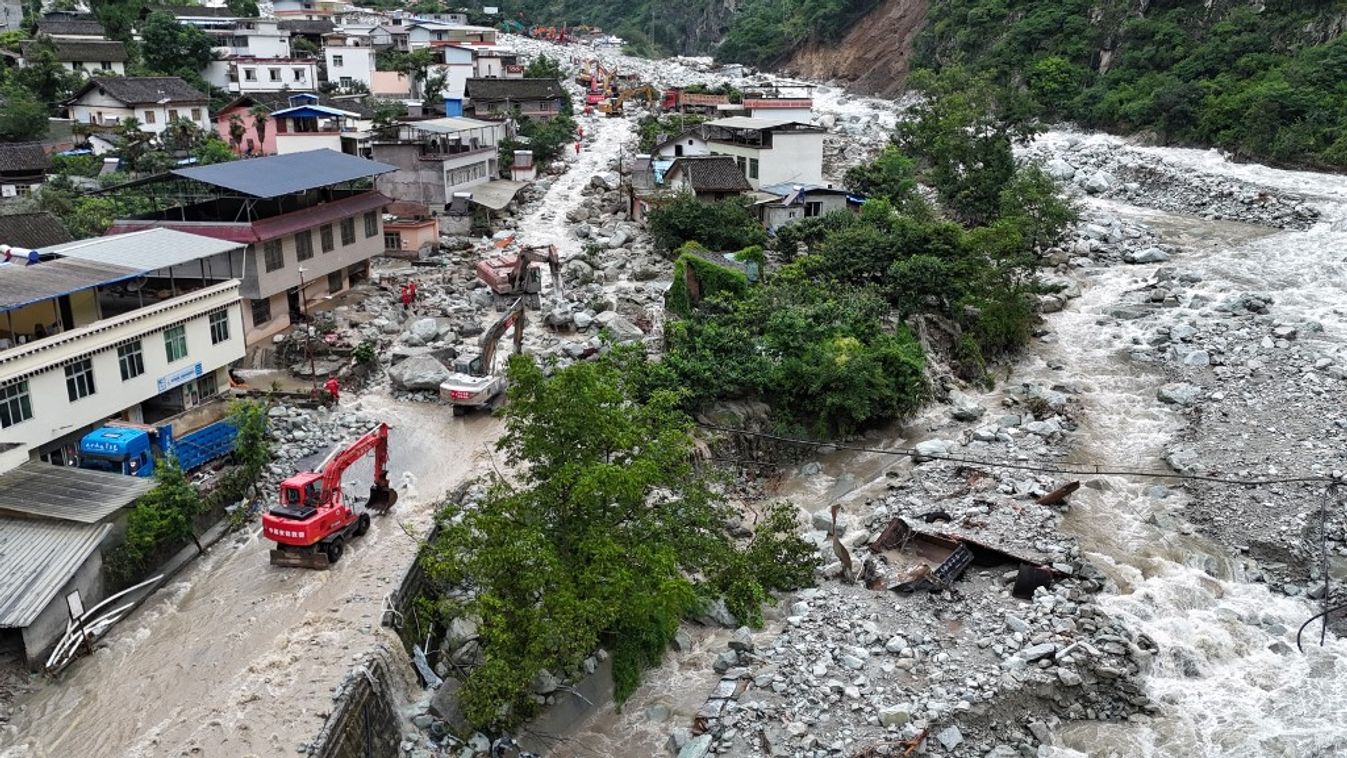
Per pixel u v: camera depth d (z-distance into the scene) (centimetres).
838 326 4641
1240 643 2936
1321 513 3531
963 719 2589
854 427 4447
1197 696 2761
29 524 2802
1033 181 6488
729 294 5175
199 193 4878
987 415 4578
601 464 2555
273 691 2462
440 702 2578
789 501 3938
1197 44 9719
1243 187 7556
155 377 3628
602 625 2406
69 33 10144
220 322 3972
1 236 4619
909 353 4644
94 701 2478
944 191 7512
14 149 7031
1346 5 8775
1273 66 8900
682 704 2745
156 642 2702
